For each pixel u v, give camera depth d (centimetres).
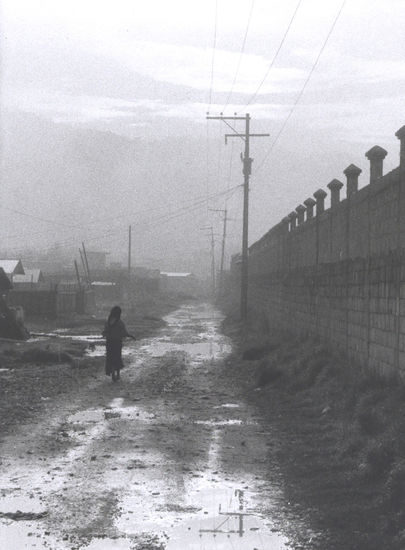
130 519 670
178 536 624
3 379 1675
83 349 2534
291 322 2328
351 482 757
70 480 805
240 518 675
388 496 670
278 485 789
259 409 1288
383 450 766
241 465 880
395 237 1054
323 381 1351
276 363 1717
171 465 878
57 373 1820
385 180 1115
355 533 620
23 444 988
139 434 1064
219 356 2359
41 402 1360
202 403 1367
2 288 3231
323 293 1705
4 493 751
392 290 1066
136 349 2678
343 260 1468
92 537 619
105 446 980
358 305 1309
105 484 790
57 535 623
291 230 2370
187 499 736
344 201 1470
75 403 1358
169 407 1319
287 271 2462
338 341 1494
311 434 1021
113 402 1377
